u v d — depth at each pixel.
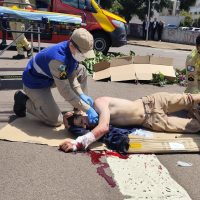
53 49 4.86
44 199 3.57
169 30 31.92
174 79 9.32
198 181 4.08
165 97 5.21
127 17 34.91
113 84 8.86
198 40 5.86
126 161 4.45
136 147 4.71
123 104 5.11
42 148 4.64
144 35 32.25
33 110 5.40
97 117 4.90
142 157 4.57
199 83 6.16
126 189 3.81
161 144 4.81
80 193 3.70
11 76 7.61
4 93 7.33
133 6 34.09
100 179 3.99
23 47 11.33
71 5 13.76
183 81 9.30
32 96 5.27
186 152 4.79
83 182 3.91
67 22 7.11
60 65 4.76
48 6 13.71
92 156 4.50
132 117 5.14
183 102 5.23
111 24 13.91
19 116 5.71
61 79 4.80
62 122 5.39
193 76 6.11
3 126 5.40
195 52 6.07
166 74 9.29
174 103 5.20
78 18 7.26
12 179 3.90
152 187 3.88
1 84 7.99
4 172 4.03
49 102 5.25
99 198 3.63
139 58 9.46
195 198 3.73
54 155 4.48
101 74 9.35
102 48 14.12
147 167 4.32
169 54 19.09
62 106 6.67
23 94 5.58
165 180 4.04
